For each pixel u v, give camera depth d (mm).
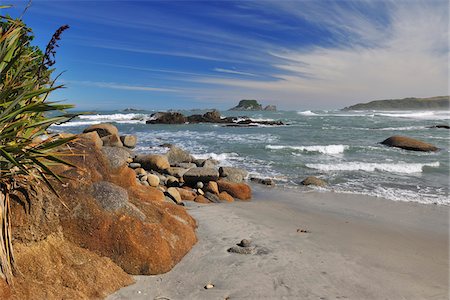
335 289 4445
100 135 18359
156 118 49250
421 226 7809
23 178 3684
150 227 4957
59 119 3744
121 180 6234
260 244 6031
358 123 47750
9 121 3436
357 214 8711
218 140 25891
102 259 4340
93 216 4535
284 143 23906
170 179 11641
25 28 3891
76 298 3707
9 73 3682
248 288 4359
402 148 21812
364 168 15039
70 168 4738
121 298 3973
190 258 5223
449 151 21266
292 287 4434
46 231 3990
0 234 3299
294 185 12211
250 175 13648
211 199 9797
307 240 6426
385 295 4352
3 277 3301
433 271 5215
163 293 4164
